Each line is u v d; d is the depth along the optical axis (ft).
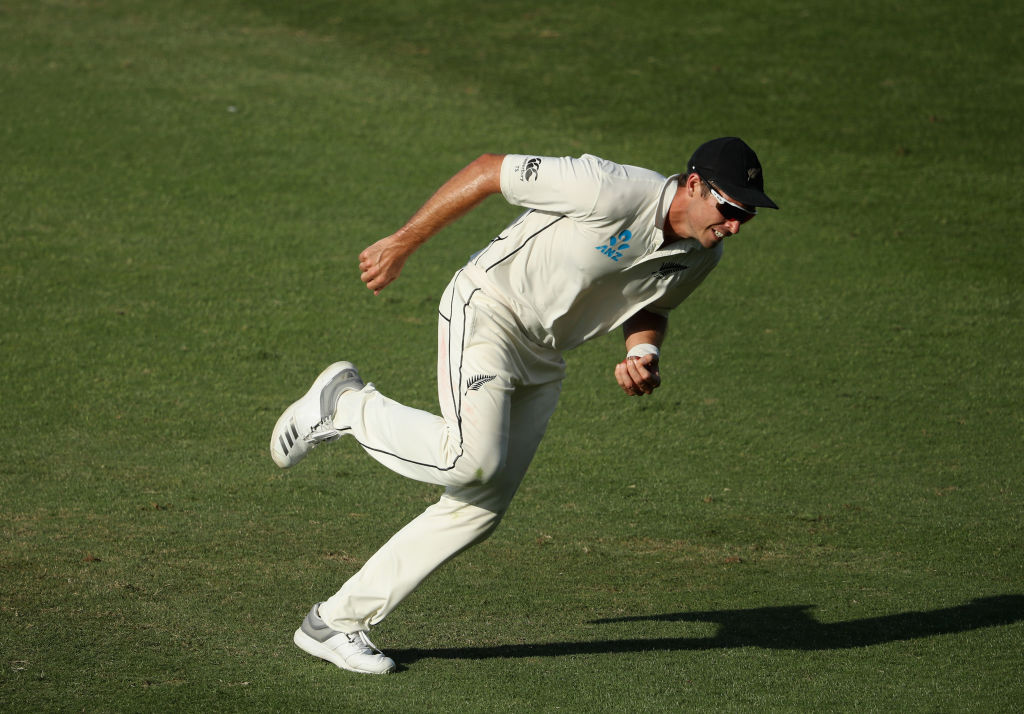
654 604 55.42
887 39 182.91
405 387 87.35
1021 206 133.69
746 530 66.85
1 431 75.46
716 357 97.35
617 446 80.33
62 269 105.70
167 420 79.46
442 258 115.44
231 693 42.93
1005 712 43.50
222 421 79.87
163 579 54.90
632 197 41.39
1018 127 155.33
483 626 51.75
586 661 47.80
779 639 51.03
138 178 127.44
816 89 165.07
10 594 51.85
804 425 84.84
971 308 109.29
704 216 41.45
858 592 57.62
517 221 44.42
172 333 94.99
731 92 162.81
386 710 42.22
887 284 114.11
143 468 71.26
